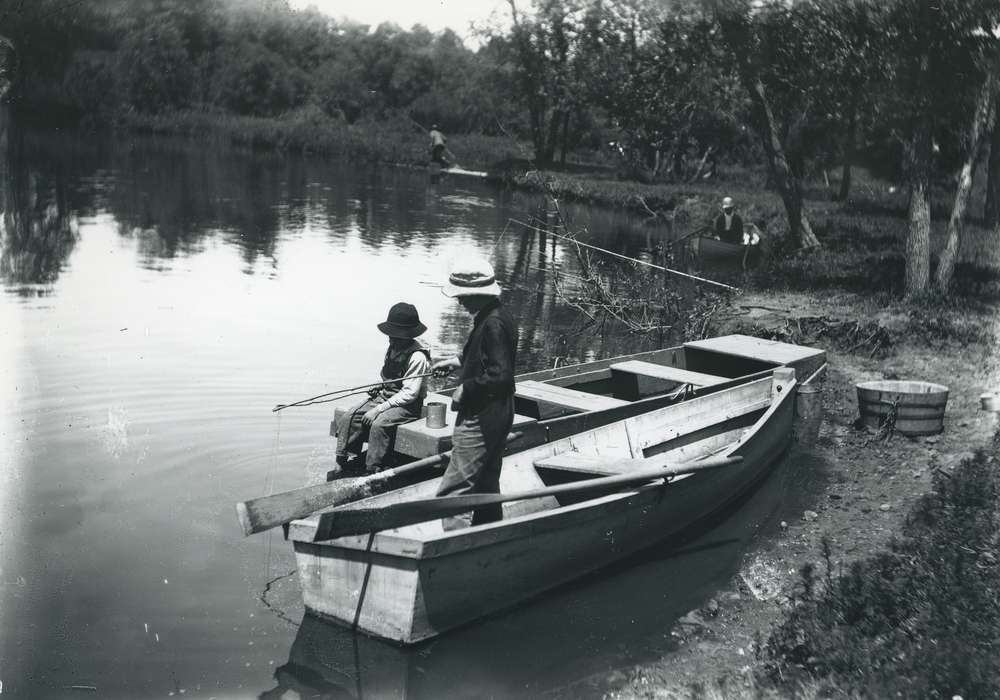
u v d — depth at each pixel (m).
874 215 30.80
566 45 39.97
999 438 9.25
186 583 5.96
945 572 5.84
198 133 50.03
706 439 8.98
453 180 40.44
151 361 10.91
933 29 15.38
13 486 7.23
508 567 5.84
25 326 12.39
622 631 5.72
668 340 14.22
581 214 30.83
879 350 13.09
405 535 6.02
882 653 5.00
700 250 21.33
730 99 23.86
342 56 57.56
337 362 11.30
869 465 9.03
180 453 8.09
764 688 4.86
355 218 26.14
